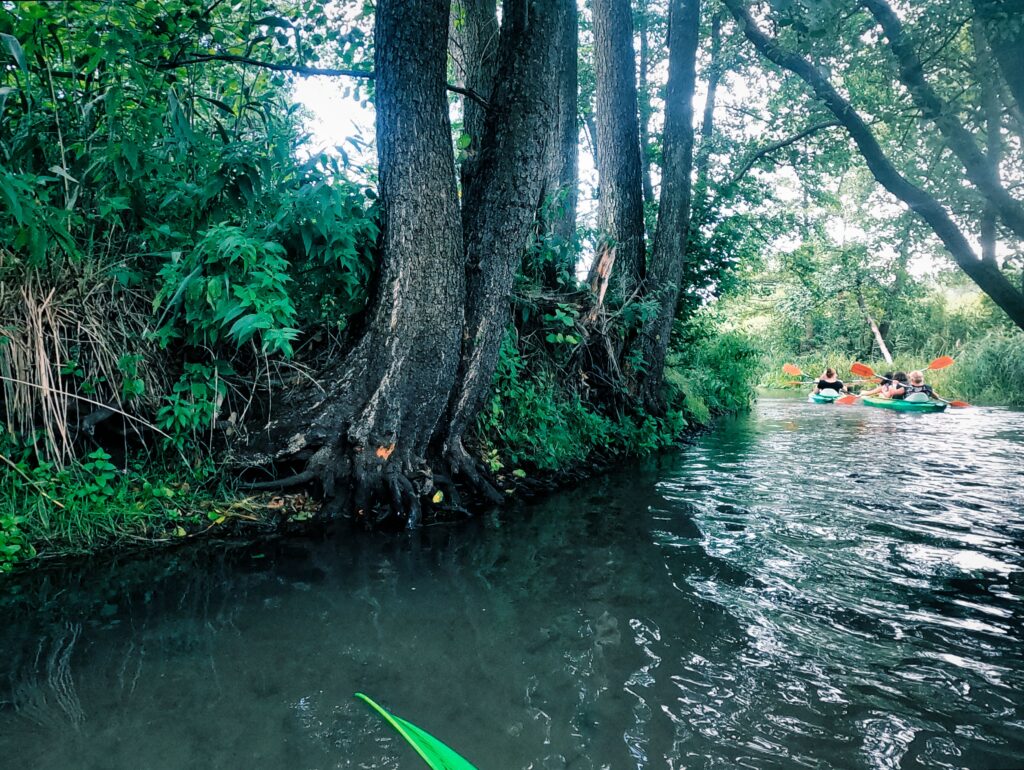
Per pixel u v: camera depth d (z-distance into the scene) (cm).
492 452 562
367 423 437
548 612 274
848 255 2241
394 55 409
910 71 446
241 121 511
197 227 432
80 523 358
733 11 638
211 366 419
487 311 479
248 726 187
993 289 489
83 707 197
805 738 185
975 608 277
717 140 1216
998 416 1244
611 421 784
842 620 266
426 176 420
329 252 404
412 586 306
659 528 412
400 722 77
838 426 1069
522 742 181
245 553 356
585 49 1459
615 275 845
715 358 1486
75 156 398
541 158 474
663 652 237
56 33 371
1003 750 179
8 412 363
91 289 391
